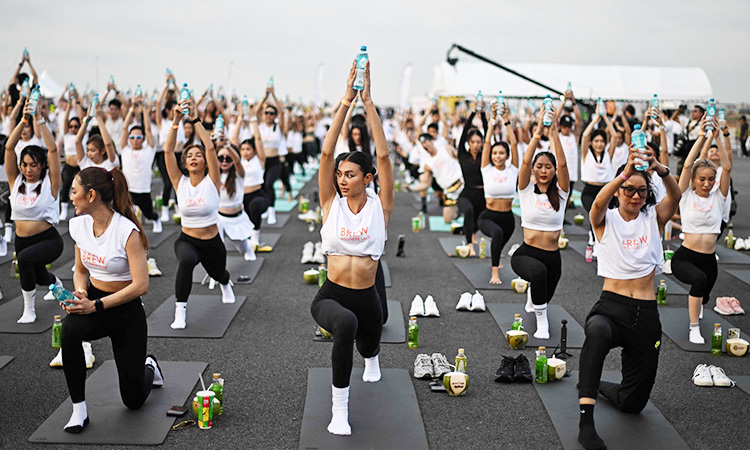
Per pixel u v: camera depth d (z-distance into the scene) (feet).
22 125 21.15
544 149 45.88
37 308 23.08
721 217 21.47
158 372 16.67
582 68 80.43
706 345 20.70
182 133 43.04
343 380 14.48
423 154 43.52
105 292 14.67
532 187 21.25
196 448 14.06
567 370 18.48
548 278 21.52
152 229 38.58
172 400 16.15
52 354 19.15
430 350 20.13
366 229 14.97
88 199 13.94
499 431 15.06
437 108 51.72
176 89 43.27
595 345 14.25
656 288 27.12
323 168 15.23
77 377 14.32
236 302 24.49
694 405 16.56
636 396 15.28
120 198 14.30
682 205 21.75
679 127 52.13
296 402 16.39
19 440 14.17
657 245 14.62
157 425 14.83
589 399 14.14
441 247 35.17
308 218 40.34
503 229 28.12
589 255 32.37
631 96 79.30
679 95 79.20
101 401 16.01
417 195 55.31
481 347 20.47
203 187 22.11
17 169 21.56
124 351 14.62
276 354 19.62
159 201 41.73
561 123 44.55
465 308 24.09
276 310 23.89
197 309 23.52
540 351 17.67
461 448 14.30
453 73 80.89
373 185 24.91
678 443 14.43
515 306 24.44
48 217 21.57
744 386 17.61
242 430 14.90
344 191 14.96
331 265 15.40
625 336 14.67
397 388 17.12
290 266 30.58
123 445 14.02
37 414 15.40
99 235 14.26
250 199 33.63
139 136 35.68
